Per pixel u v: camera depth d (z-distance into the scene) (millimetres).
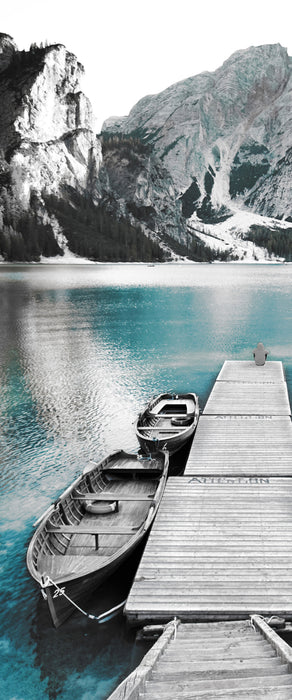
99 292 119312
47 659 12500
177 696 7840
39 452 26141
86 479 18922
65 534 16047
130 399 35281
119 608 14156
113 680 11844
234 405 31938
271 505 18000
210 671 9008
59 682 11844
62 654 12641
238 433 26562
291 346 55375
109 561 13586
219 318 76375
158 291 123562
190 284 148875
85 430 29297
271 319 75438
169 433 25609
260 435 26203
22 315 79250
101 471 20312
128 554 14711
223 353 51062
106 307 89875
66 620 13688
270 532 16062
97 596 14750
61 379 40656
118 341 57312
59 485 22422
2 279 160875
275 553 14859
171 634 11266
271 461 22484
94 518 17219
